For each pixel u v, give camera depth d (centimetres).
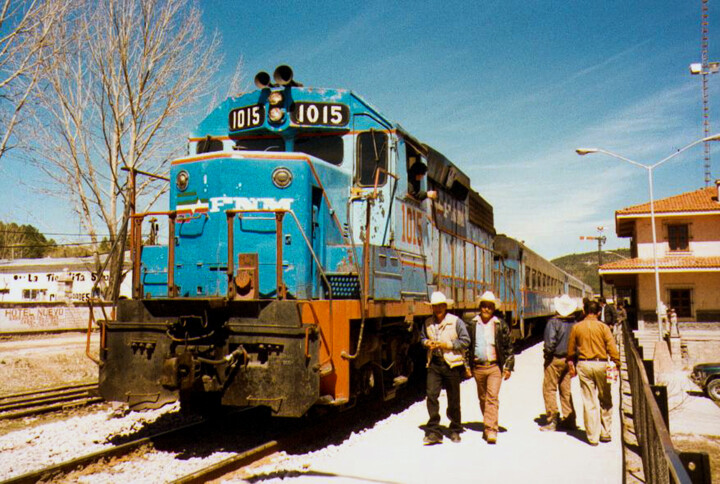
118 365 702
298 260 716
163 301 681
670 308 3272
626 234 3994
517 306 1928
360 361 775
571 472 601
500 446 710
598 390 734
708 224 3309
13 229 7500
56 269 4788
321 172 767
